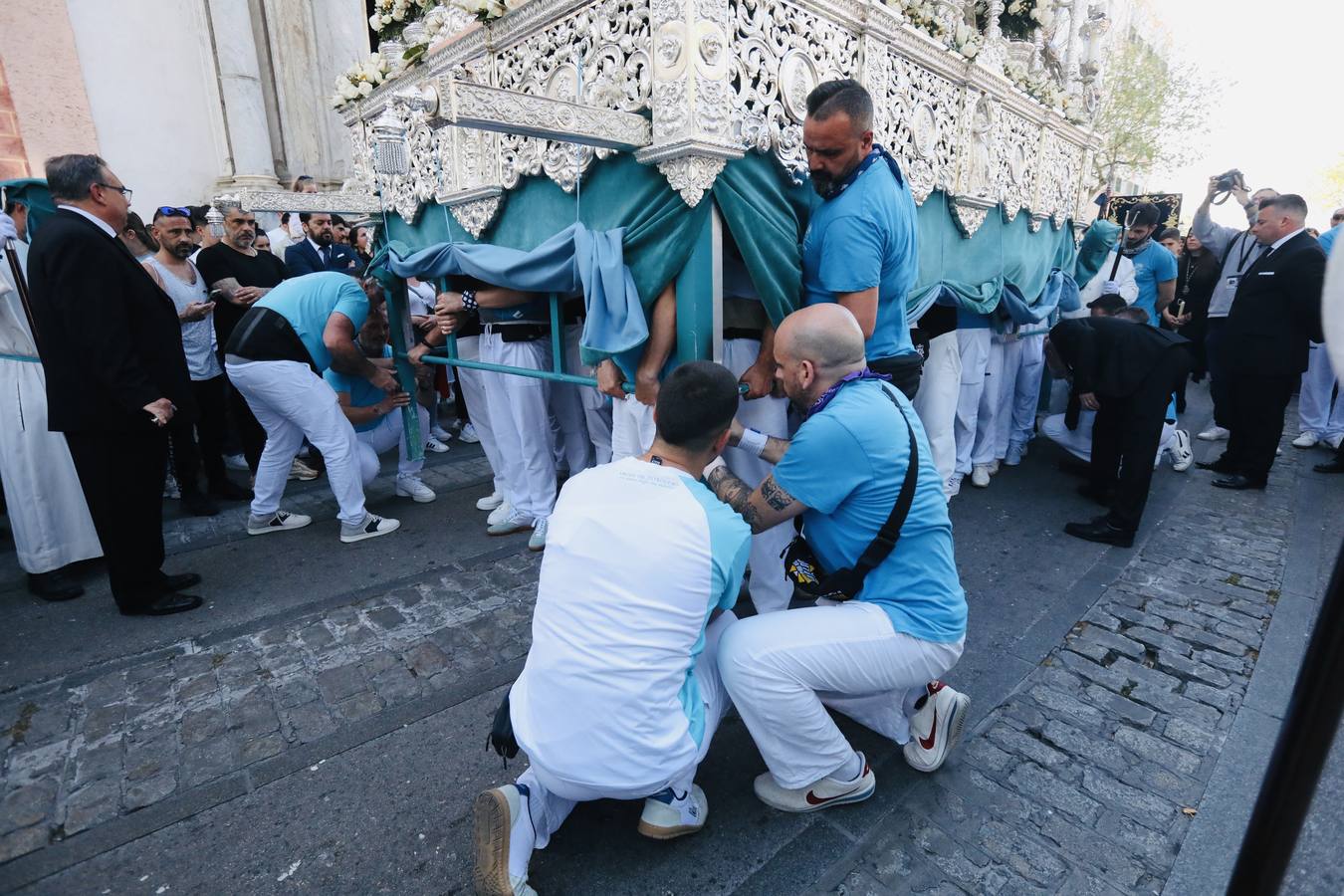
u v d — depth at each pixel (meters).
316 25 7.66
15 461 3.11
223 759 2.21
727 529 1.69
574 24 2.46
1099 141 5.34
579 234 2.50
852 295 2.26
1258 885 0.85
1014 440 5.26
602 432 3.93
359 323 3.80
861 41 2.68
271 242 6.32
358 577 3.45
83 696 2.53
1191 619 3.02
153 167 6.82
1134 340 3.61
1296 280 4.23
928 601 1.89
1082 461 4.95
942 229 3.49
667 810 1.83
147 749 2.25
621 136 2.16
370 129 3.95
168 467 4.70
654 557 1.60
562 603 1.63
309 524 4.18
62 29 6.18
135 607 3.09
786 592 2.88
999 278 4.06
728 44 2.12
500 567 3.54
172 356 3.11
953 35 3.22
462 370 4.02
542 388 3.62
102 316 2.70
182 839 1.91
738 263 2.56
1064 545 3.80
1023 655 2.75
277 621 3.03
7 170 6.06
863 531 1.90
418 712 2.43
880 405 1.88
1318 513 4.25
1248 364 4.50
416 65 3.35
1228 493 4.63
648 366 2.52
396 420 4.43
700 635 1.72
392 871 1.81
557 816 1.79
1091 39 5.20
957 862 1.82
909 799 2.04
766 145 2.32
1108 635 2.90
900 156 2.99
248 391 3.62
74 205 2.80
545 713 1.64
